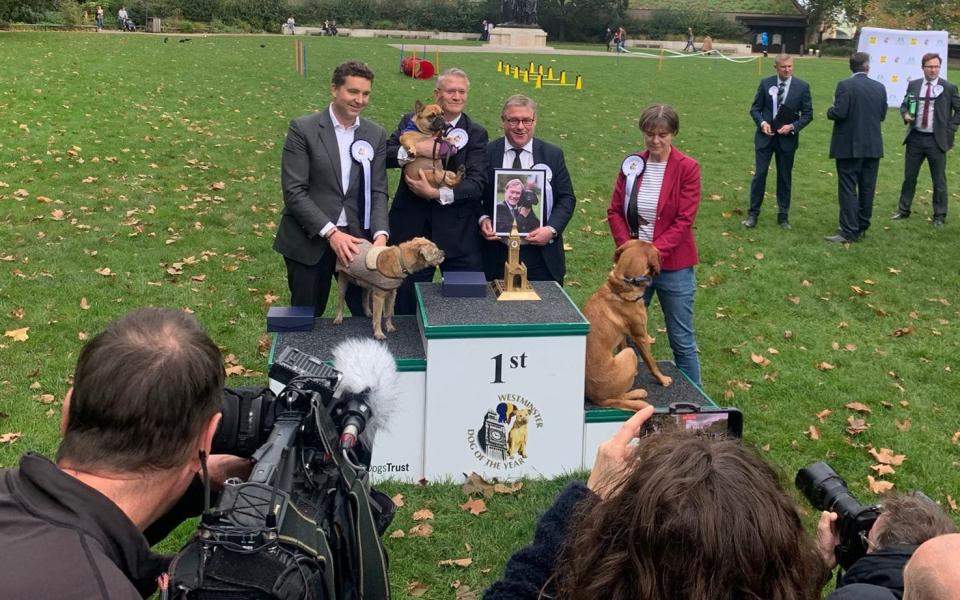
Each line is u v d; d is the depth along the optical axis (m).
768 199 11.04
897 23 51.69
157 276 6.95
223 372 1.47
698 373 4.90
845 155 8.85
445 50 37.66
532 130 4.93
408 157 4.77
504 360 3.86
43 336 5.61
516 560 1.64
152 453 1.32
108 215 8.55
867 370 5.77
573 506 1.65
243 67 22.61
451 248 4.95
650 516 1.26
